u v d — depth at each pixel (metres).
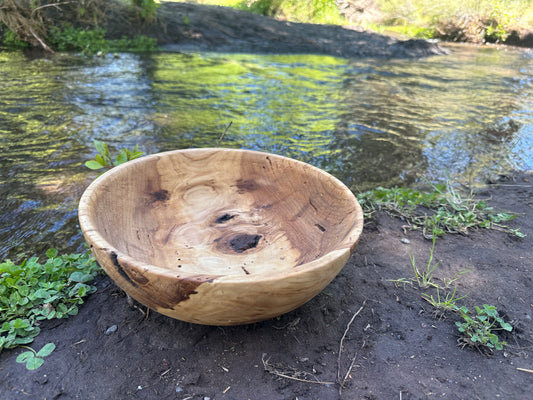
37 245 0.61
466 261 0.56
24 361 0.38
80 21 2.03
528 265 0.55
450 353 0.41
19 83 1.34
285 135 1.08
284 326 0.43
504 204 0.75
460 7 2.97
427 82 1.73
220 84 1.50
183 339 0.41
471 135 1.16
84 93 1.29
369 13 3.10
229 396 0.36
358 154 1.00
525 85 1.74
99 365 0.38
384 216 0.67
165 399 0.35
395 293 0.49
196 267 0.42
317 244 0.43
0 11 1.77
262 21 2.52
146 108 1.20
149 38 2.05
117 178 0.45
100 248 0.33
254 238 0.47
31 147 0.91
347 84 1.62
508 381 0.38
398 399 0.36
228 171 0.53
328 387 0.37
